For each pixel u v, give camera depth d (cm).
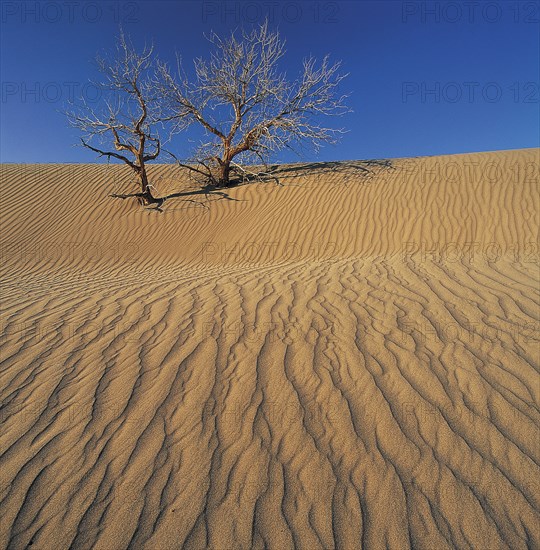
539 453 247
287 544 206
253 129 1497
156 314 443
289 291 502
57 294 550
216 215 1312
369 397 298
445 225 1040
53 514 221
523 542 203
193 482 238
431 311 422
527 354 337
